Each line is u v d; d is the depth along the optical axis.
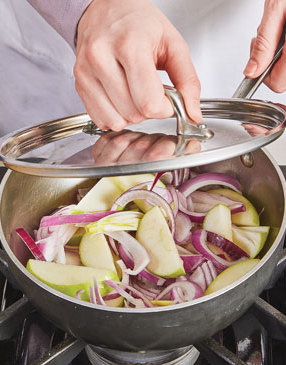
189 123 0.53
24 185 0.61
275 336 0.55
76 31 0.62
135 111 0.54
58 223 0.62
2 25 0.89
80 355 0.57
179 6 0.81
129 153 0.51
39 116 0.99
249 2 0.80
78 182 0.67
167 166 0.49
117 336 0.49
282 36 0.61
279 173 0.58
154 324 0.48
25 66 0.95
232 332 0.56
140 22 0.55
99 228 0.60
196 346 0.53
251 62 0.60
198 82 0.55
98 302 0.55
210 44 0.84
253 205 0.64
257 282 0.50
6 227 0.58
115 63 0.54
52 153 0.54
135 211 0.62
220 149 0.49
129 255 0.59
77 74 0.55
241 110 0.56
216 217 0.62
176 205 0.64
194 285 0.57
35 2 0.66
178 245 0.62
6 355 0.55
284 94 0.88
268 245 0.60
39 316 0.57
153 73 0.52
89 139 0.55
